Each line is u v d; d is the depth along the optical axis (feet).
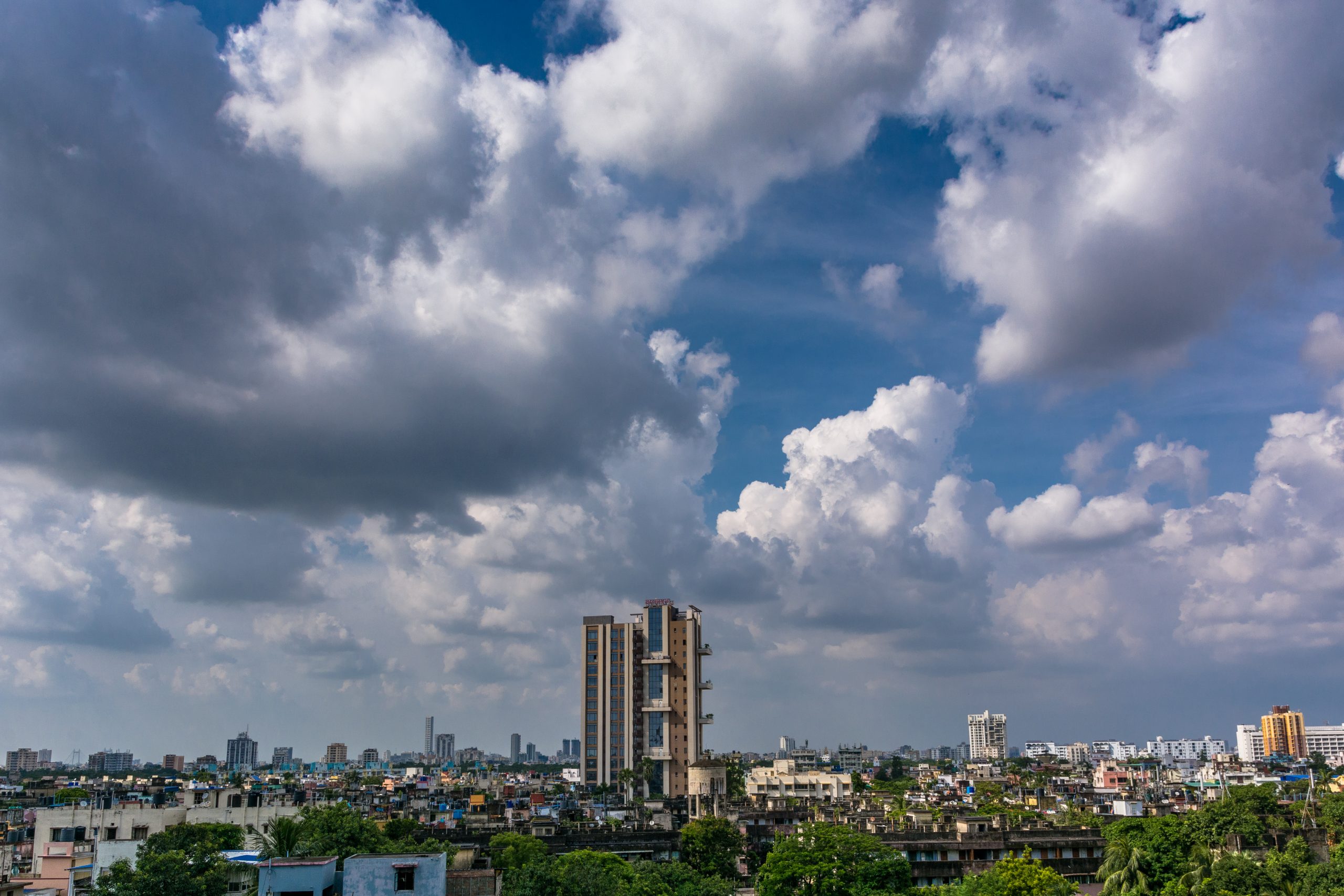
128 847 369.09
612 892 346.13
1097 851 508.53
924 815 594.24
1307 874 370.94
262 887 251.60
